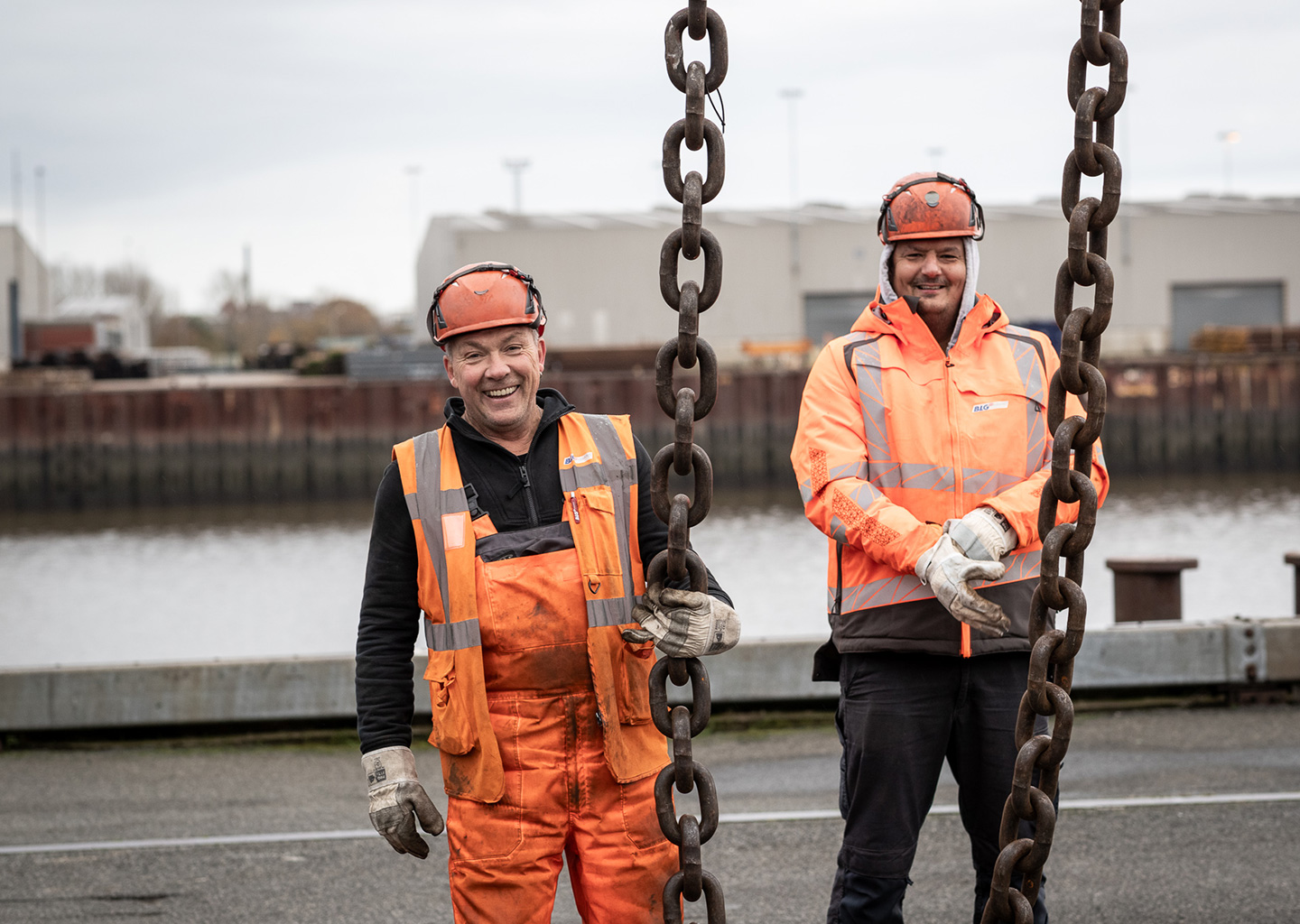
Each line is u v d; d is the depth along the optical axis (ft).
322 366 162.50
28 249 215.31
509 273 9.08
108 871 15.66
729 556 87.81
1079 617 7.75
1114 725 21.03
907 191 10.62
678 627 8.25
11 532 117.39
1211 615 64.08
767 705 21.97
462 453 9.14
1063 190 7.77
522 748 8.86
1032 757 7.88
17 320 203.92
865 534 9.89
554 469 9.16
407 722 9.19
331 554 98.58
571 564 8.92
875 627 10.34
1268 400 141.90
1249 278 170.71
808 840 16.34
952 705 10.43
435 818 8.93
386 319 370.12
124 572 90.94
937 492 10.37
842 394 10.59
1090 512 7.72
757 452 137.28
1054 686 7.87
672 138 7.98
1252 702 22.00
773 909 14.28
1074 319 7.65
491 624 8.84
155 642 65.98
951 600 9.20
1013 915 7.99
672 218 180.04
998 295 166.91
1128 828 16.37
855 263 168.55
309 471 136.87
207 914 14.35
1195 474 142.00
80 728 21.25
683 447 8.04
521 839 8.83
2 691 21.09
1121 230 170.81
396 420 137.28
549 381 134.10
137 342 277.44
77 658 62.59
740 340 168.96
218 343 362.74
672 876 8.66
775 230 168.86
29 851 16.35
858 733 10.52
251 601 77.46
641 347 144.56
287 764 20.16
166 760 20.49
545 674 8.87
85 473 135.95
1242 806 17.06
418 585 9.09
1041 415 10.59
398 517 9.14
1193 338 164.04
